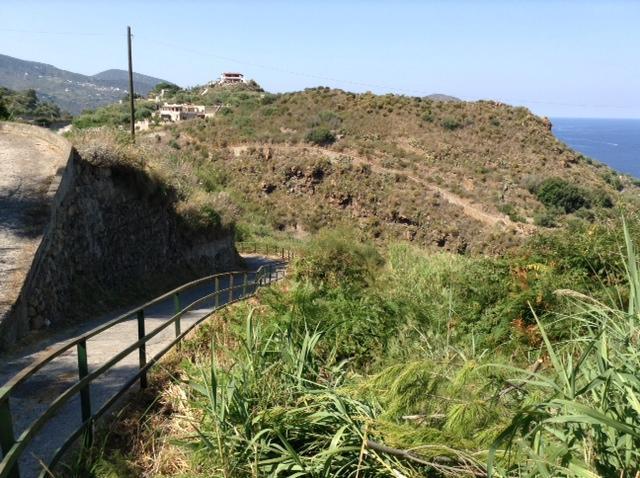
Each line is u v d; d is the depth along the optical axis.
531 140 75.25
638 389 2.51
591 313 4.09
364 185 58.38
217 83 138.50
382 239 51.59
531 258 8.27
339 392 3.63
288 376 4.22
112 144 18.06
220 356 6.45
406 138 72.38
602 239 7.69
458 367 4.55
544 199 54.41
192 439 4.01
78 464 3.82
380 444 3.12
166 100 116.25
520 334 6.05
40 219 11.73
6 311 8.80
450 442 2.82
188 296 17.70
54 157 15.52
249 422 3.55
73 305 12.44
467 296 7.76
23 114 36.69
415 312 7.01
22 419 5.11
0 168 14.22
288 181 60.28
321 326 6.23
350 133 71.56
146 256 19.06
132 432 4.55
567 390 2.70
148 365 5.71
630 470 2.41
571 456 2.37
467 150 70.06
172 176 24.84
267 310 7.77
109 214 16.36
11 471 3.13
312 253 12.09
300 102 83.75
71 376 6.55
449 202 55.72
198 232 25.06
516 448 2.60
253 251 39.41
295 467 3.17
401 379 3.20
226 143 66.44
